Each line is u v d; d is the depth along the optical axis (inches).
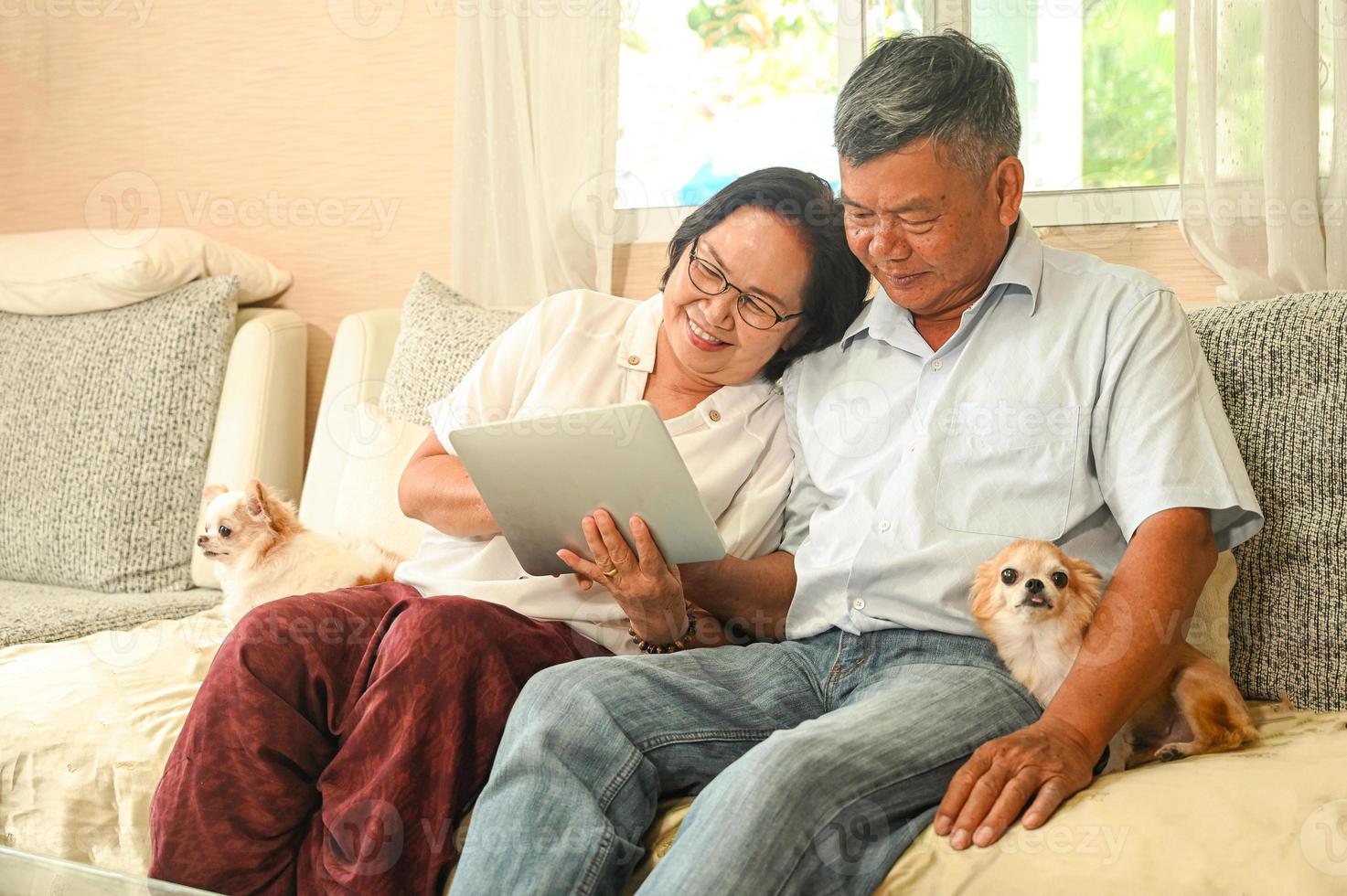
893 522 49.8
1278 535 51.6
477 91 84.0
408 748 44.4
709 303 53.7
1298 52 62.5
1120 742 45.8
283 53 94.2
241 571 64.1
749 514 55.8
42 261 88.7
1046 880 36.5
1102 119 71.6
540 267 82.0
